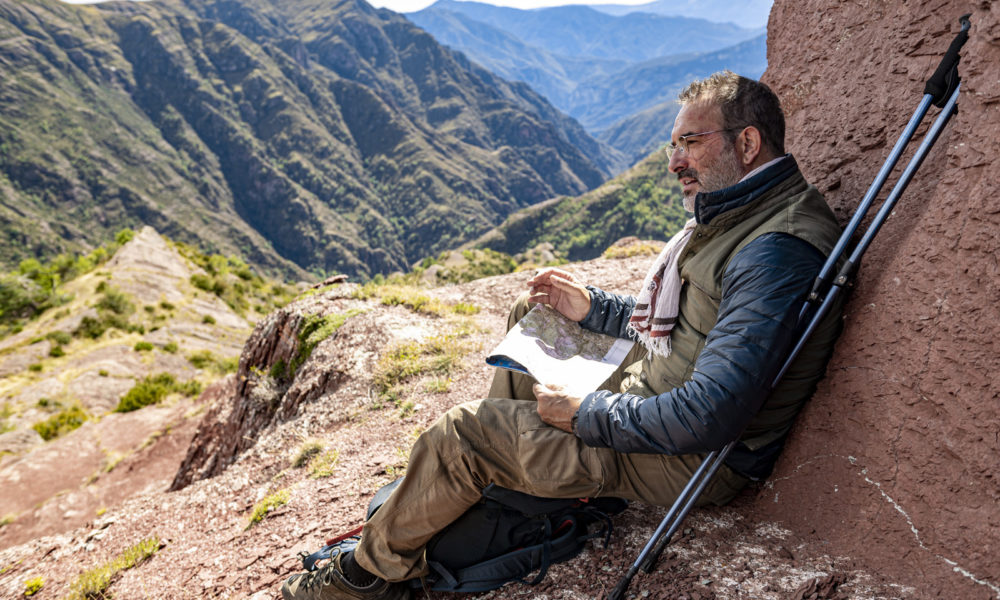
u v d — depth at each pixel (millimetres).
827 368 2316
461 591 2441
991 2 1771
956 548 1810
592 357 2717
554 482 2256
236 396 10312
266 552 3785
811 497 2314
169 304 58812
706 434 1926
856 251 2014
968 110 1854
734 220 2139
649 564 2232
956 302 1831
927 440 1920
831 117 2951
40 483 19219
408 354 6750
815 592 1945
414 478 2328
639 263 9688
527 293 3115
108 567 4379
